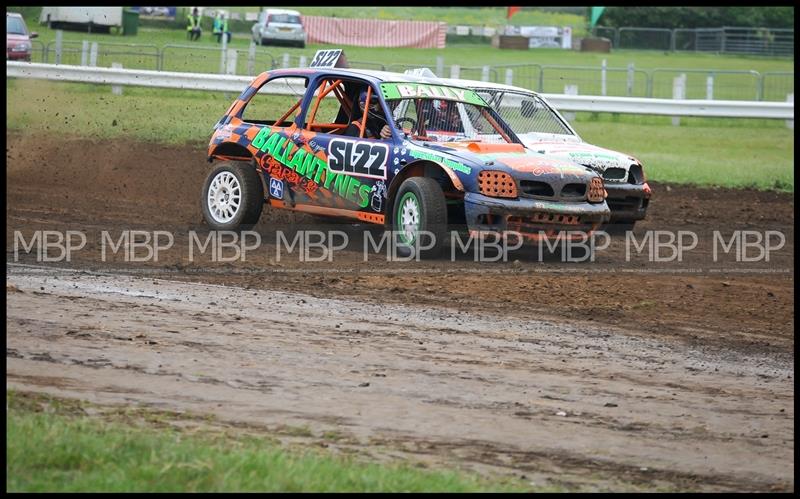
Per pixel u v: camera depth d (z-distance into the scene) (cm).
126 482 1148
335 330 2112
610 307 2458
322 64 3462
